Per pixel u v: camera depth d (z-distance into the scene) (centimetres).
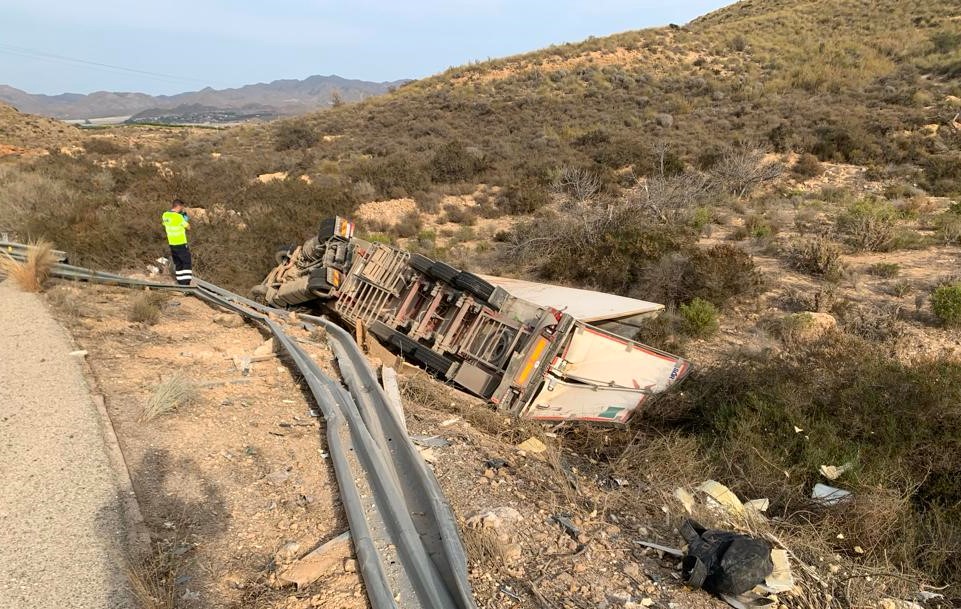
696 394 692
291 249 1072
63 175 1948
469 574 315
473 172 2450
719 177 1966
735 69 3812
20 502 337
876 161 2216
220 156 3228
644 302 820
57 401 468
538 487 450
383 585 274
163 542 315
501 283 880
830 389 636
